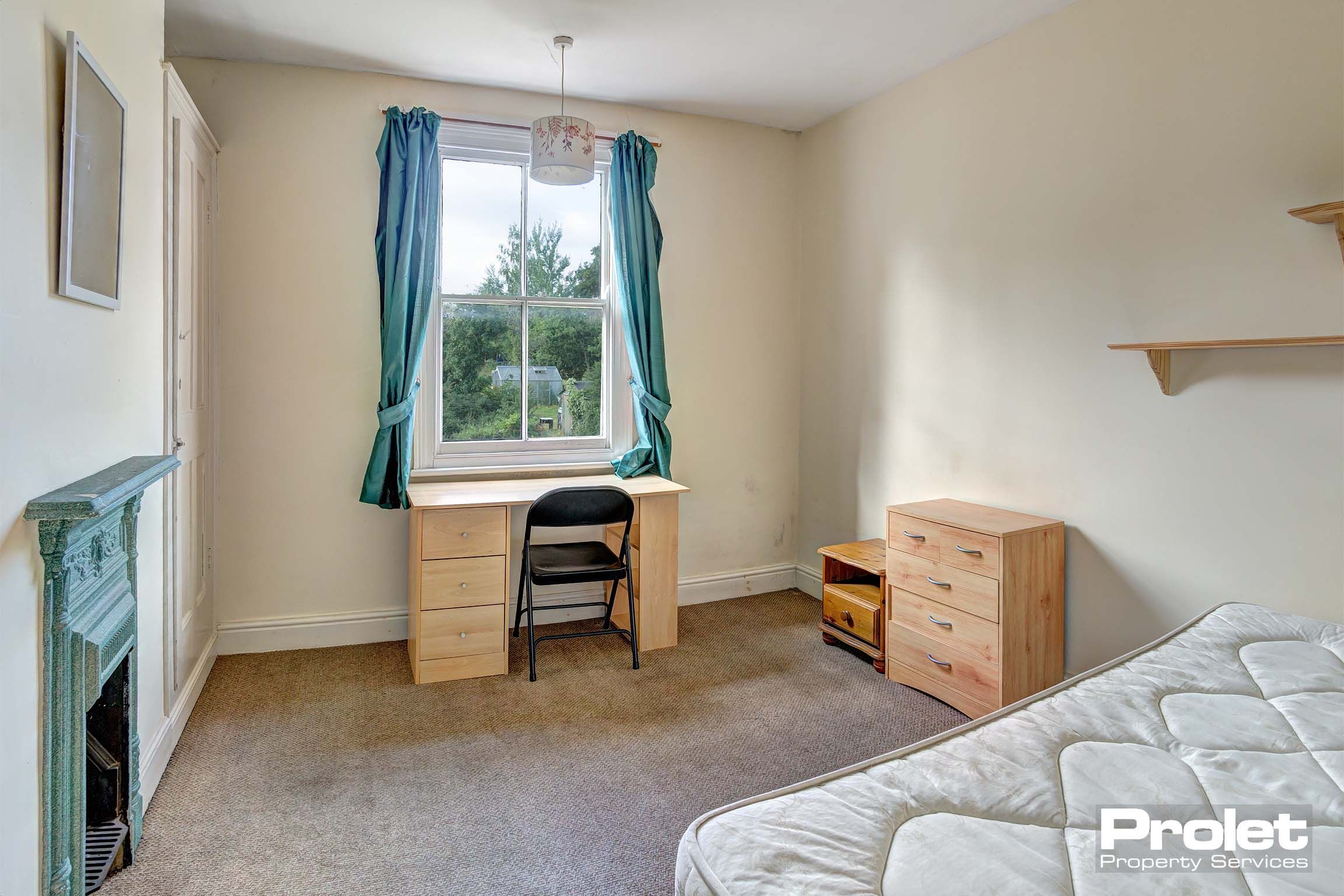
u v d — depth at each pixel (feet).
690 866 3.43
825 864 3.27
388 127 10.45
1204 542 7.57
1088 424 8.61
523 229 11.69
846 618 10.62
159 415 6.86
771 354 13.48
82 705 4.59
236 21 9.06
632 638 10.16
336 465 10.75
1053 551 8.66
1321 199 6.61
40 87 4.25
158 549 6.99
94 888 5.34
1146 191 7.94
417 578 9.57
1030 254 9.23
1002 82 9.55
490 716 8.70
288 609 10.68
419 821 6.60
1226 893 3.12
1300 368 6.80
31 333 4.13
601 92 11.51
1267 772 4.09
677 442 12.79
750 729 8.39
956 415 10.35
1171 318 7.76
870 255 11.87
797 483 13.76
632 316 11.87
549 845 6.28
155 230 6.73
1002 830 3.57
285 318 10.41
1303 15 6.66
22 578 4.03
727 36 9.61
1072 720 4.67
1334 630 6.03
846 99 11.80
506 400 11.78
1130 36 8.05
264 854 6.10
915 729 8.41
